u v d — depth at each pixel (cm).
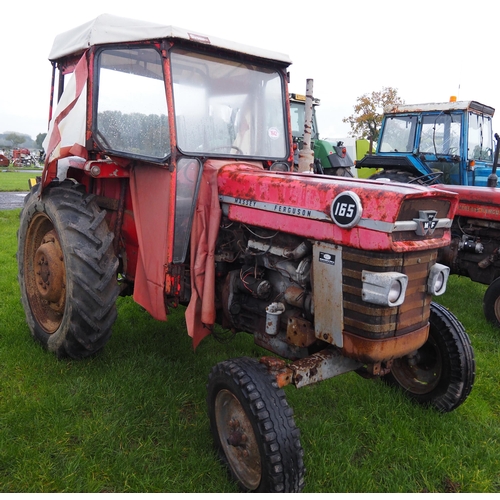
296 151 529
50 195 350
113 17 312
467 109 763
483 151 838
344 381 347
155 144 296
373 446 277
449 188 543
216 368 250
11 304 451
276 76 343
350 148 1438
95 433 266
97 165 313
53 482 231
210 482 242
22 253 390
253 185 273
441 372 309
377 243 215
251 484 232
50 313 376
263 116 338
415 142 827
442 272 248
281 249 261
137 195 320
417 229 225
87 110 320
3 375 323
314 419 295
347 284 231
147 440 267
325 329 243
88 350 334
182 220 295
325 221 236
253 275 286
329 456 262
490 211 503
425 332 253
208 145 307
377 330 225
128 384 317
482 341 442
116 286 331
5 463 241
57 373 330
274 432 217
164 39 279
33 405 286
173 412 293
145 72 297
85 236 323
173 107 282
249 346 394
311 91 416
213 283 285
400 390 332
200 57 300
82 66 317
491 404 338
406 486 245
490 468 262
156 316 313
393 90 2572
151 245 309
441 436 288
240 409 241
